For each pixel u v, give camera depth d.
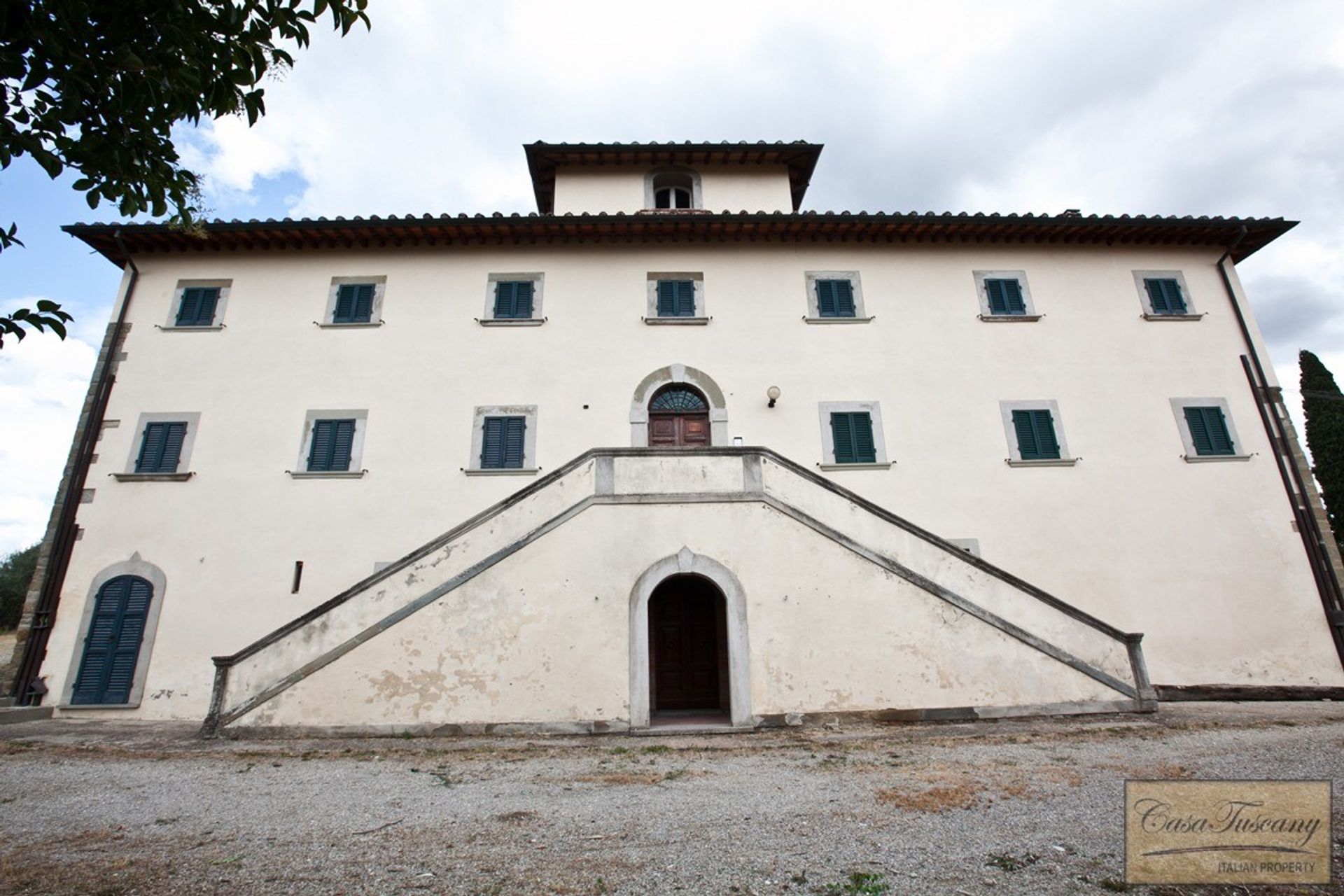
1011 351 13.51
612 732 8.16
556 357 13.09
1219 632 11.84
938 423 12.93
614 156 16.06
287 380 12.80
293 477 12.09
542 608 8.63
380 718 8.16
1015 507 12.44
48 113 3.37
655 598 10.73
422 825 4.97
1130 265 14.34
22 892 3.82
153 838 4.76
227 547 11.65
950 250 14.28
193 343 12.98
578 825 4.93
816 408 12.94
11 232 2.92
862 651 8.66
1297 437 13.02
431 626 8.50
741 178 16.44
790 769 6.50
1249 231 13.97
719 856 4.29
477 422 12.59
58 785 6.21
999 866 4.07
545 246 13.98
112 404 12.48
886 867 4.09
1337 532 17.45
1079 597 11.96
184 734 8.88
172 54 3.41
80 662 10.94
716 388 12.98
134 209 3.95
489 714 8.22
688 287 13.80
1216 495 12.66
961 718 8.47
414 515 11.97
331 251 13.80
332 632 8.45
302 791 5.93
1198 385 13.44
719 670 10.38
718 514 9.14
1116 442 12.95
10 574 35.19
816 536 9.09
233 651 11.11
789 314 13.61
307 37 3.74
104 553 11.52
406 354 13.04
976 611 8.85
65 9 3.11
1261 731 7.89
